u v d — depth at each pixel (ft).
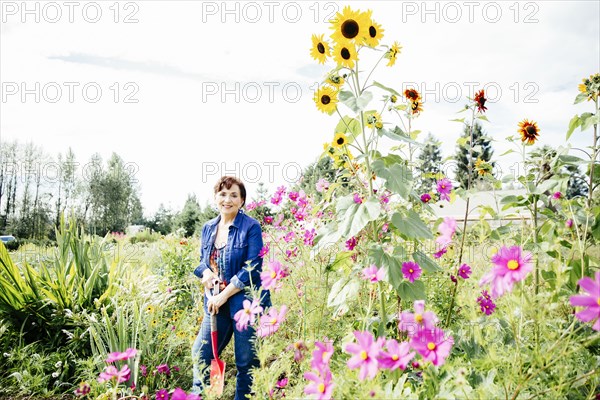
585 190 8.33
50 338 10.28
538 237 8.07
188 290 14.23
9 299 10.22
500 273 4.42
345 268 8.02
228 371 10.07
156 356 9.09
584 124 7.59
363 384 4.64
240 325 6.34
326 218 9.88
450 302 7.98
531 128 8.13
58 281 10.74
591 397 4.79
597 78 7.56
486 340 5.58
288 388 6.48
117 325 9.02
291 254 10.00
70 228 12.06
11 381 9.14
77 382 9.06
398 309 7.22
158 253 17.26
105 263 12.54
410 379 6.13
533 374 4.37
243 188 8.84
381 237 7.81
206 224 8.98
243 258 8.38
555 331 4.77
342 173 8.33
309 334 7.77
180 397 4.99
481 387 4.73
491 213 8.27
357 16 6.51
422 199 7.88
